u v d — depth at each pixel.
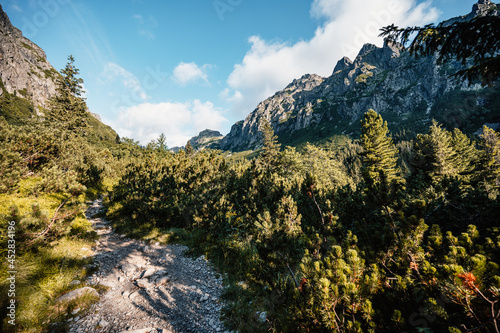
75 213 7.94
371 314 2.77
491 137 26.77
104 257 7.36
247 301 5.23
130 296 5.27
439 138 28.31
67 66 35.41
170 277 6.41
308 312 3.33
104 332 3.93
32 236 5.75
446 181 6.43
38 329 3.74
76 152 18.19
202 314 4.78
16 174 9.04
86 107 38.22
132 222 11.18
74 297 4.68
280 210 7.46
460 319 2.29
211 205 10.55
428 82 164.62
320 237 5.75
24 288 4.38
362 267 3.25
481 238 4.73
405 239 3.52
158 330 4.12
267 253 5.37
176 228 10.98
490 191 6.11
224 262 7.35
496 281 2.12
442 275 2.49
